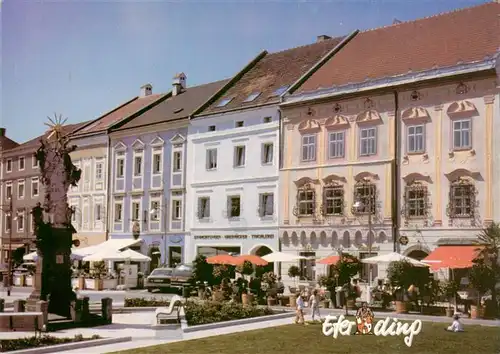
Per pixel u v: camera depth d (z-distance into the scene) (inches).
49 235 963.3
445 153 1417.3
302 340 844.0
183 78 2359.7
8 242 2512.3
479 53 1427.2
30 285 1961.1
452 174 1402.6
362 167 1539.1
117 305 1272.1
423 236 1430.9
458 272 1355.8
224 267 1455.5
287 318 1126.4
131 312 1192.8
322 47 1953.7
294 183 1673.2
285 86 1811.0
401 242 1461.6
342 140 1588.3
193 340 833.5
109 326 954.1
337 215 1576.0
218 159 1892.2
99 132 2262.6
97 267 1943.9
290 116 1700.3
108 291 1777.8
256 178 1775.3
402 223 1465.3
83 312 959.0
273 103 1734.7
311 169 1640.0
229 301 1299.2
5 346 733.9
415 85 1462.8
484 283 1119.6
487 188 1354.6
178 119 2001.7
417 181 1454.2
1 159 2615.7
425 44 1592.0
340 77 1665.8
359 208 1536.7
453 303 1190.9
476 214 1364.4
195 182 1952.5
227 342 820.0
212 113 1905.8
